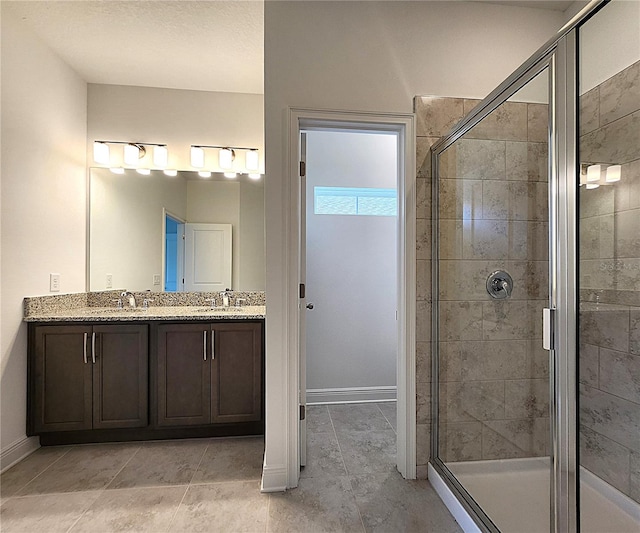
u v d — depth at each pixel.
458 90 2.05
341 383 3.20
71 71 2.74
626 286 1.57
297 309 1.95
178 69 2.76
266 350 1.91
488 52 2.08
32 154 2.34
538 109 1.52
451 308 1.94
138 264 3.03
